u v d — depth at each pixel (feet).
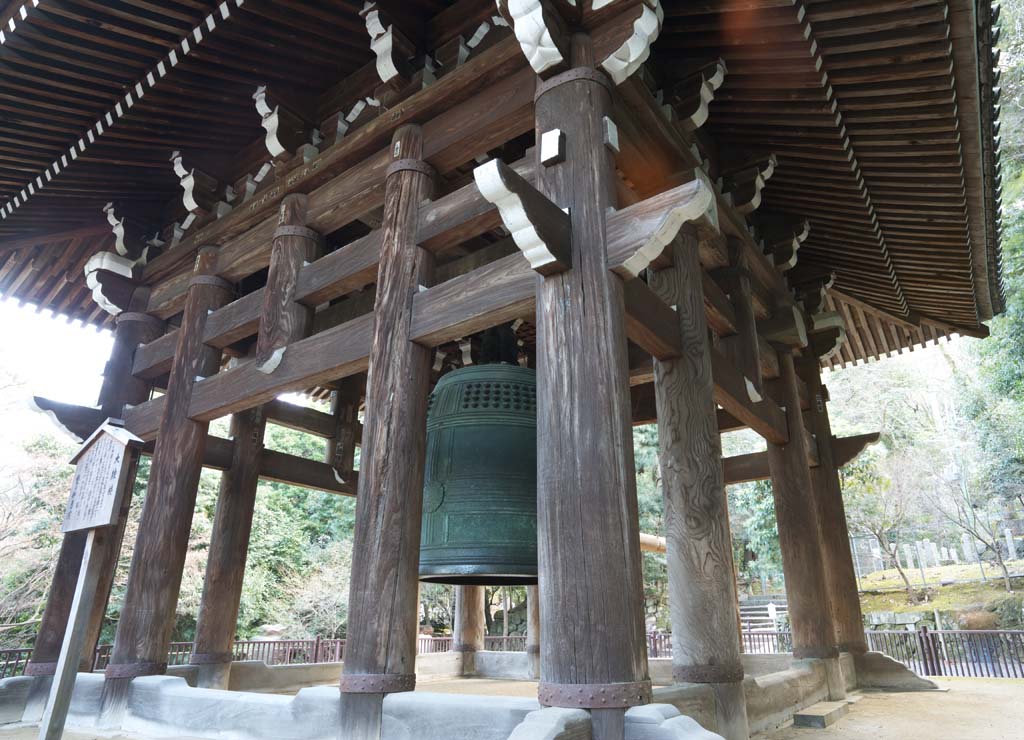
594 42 12.57
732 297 18.84
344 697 11.07
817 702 18.40
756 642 62.64
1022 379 62.80
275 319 16.56
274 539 73.36
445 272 20.51
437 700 10.28
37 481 57.21
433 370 28.32
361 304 23.06
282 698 12.42
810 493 20.85
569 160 11.59
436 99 15.17
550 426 10.02
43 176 20.13
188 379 18.52
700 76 15.47
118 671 15.51
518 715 9.45
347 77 18.94
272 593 71.72
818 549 20.43
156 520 17.08
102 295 21.71
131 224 22.77
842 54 15.19
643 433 73.26
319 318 24.35
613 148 11.73
